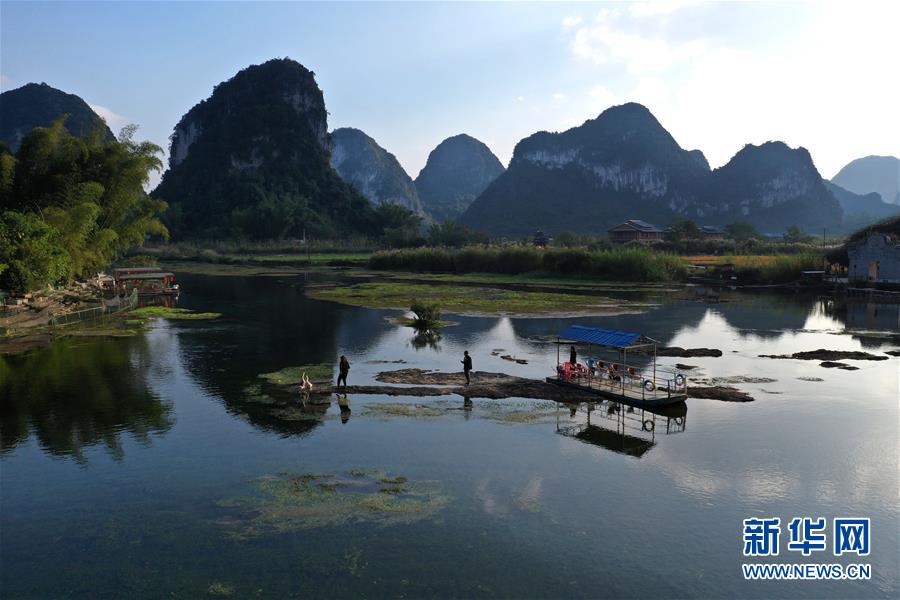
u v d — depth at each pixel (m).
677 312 62.66
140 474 19.81
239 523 16.45
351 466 20.53
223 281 108.06
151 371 34.91
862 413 26.81
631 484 18.98
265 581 13.69
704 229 199.88
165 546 15.27
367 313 62.09
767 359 39.00
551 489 18.62
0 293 50.62
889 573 14.20
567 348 42.91
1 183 64.38
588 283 100.00
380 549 15.08
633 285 95.94
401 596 13.09
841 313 61.59
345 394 29.95
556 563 14.44
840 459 21.17
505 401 28.78
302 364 37.03
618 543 15.39
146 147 86.06
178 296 79.88
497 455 21.55
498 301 72.75
